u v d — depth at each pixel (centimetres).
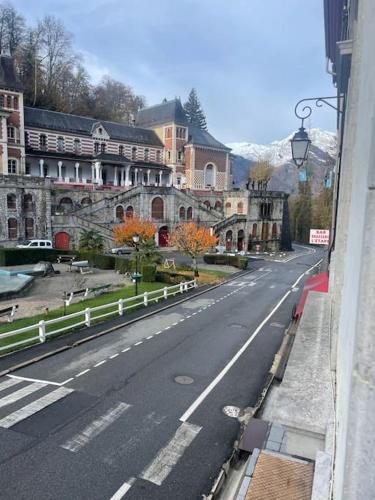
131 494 754
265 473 499
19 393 1143
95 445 900
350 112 523
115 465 834
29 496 736
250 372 1374
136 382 1257
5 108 4966
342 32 1011
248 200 6178
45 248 3988
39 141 5684
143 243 3444
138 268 3256
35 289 2767
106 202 4928
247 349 1620
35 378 1252
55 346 1541
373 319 146
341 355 254
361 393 149
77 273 3472
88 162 6084
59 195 4838
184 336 1767
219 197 6506
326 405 478
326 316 880
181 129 7262
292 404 485
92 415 1034
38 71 7369
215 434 970
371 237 144
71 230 4559
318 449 457
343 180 606
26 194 4266
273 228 6725
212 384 1265
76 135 6075
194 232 3575
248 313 2270
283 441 849
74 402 1102
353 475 154
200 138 7525
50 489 755
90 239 4206
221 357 1518
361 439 150
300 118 1118
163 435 955
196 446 915
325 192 6388
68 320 1919
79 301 2391
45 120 5828
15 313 2062
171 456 873
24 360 1385
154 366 1399
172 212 5550
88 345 1595
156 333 1797
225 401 1148
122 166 6372
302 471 488
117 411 1062
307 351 645
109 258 3781
